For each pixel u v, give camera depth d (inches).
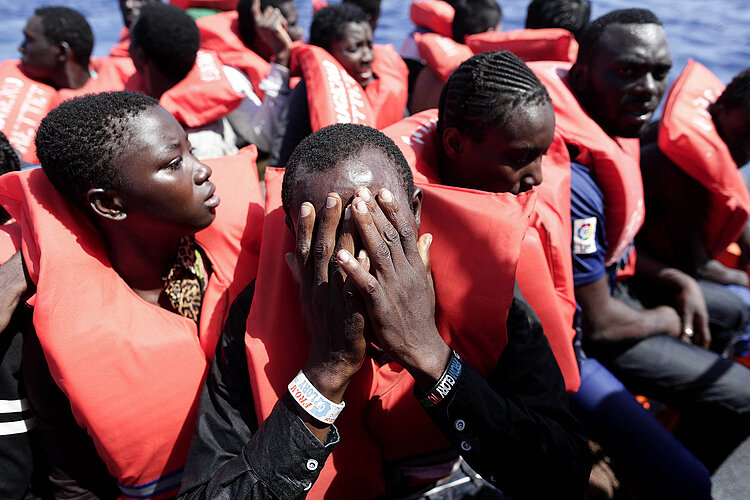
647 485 76.5
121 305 49.5
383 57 119.5
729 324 102.0
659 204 94.1
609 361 86.7
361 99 100.7
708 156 86.2
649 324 84.6
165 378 49.7
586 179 75.6
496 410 42.9
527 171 59.2
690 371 84.1
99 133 43.9
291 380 45.6
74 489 55.0
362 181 39.8
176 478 53.0
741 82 85.3
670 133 87.8
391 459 53.4
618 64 75.0
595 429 78.5
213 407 47.5
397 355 40.9
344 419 48.2
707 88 91.8
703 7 351.3
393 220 39.1
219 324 52.9
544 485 44.4
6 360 50.5
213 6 158.4
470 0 147.6
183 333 51.1
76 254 48.8
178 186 46.4
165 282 53.1
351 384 48.1
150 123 45.1
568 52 118.7
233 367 47.6
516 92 55.6
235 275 55.0
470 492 64.7
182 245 53.7
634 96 76.2
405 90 118.4
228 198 57.0
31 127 112.9
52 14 114.9
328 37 106.2
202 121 99.5
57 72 118.4
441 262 48.0
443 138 60.9
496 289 46.0
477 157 59.0
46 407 50.9
